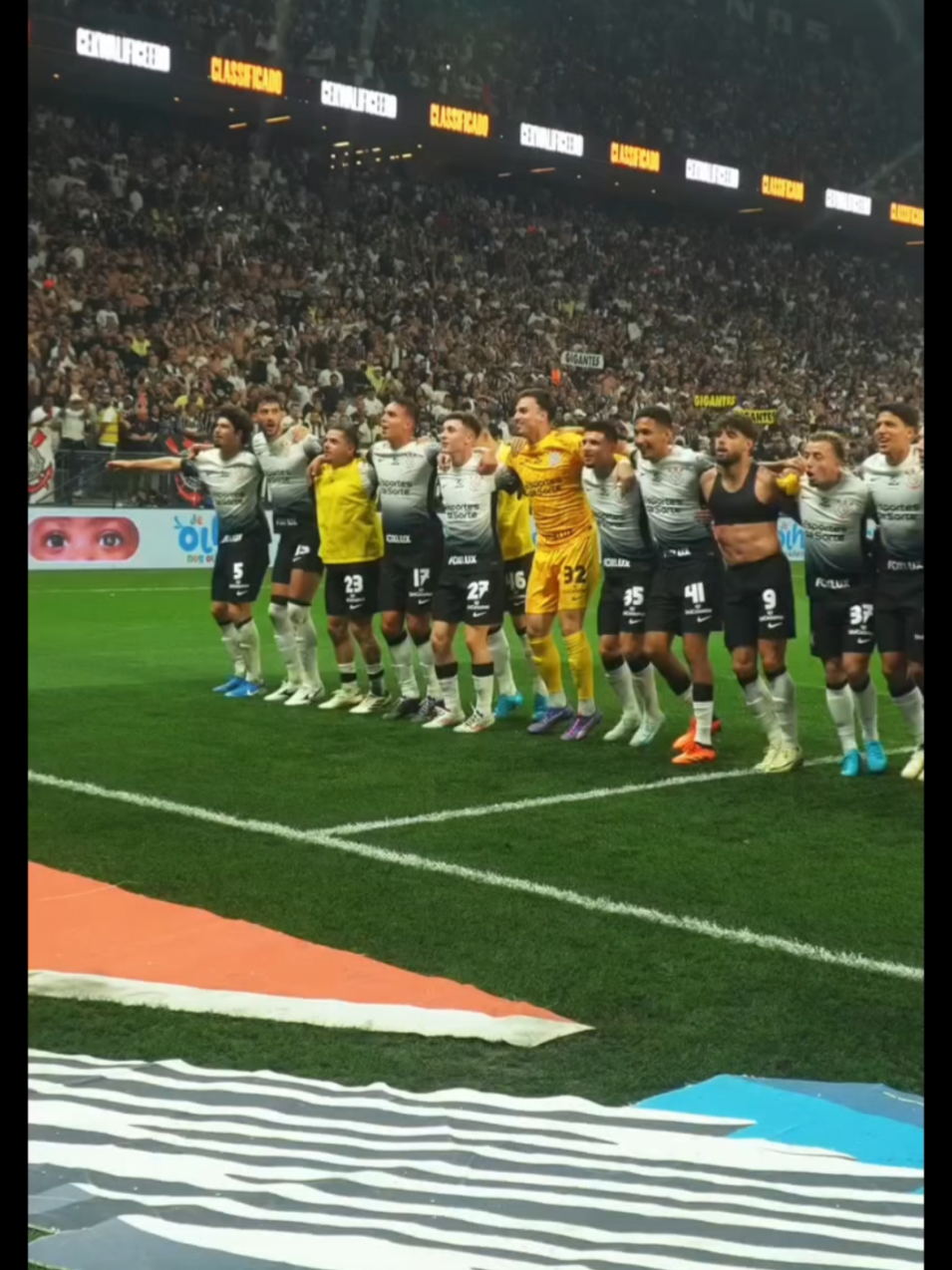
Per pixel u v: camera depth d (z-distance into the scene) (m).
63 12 23.56
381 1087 3.52
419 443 8.83
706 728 7.87
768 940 4.76
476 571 8.64
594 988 4.31
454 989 4.25
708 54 36.97
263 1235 2.69
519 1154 3.10
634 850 5.95
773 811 6.70
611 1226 2.72
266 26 27.89
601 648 8.40
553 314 31.77
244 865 5.66
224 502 9.81
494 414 27.94
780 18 38.88
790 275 37.38
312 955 4.56
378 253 29.72
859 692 7.45
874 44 40.38
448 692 8.91
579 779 7.42
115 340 24.23
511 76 32.53
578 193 34.72
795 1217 2.76
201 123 28.59
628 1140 3.19
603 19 34.62
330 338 27.31
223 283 26.89
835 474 7.18
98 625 14.46
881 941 4.76
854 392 35.56
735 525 7.46
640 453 7.73
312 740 8.48
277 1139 3.19
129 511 20.56
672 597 7.90
